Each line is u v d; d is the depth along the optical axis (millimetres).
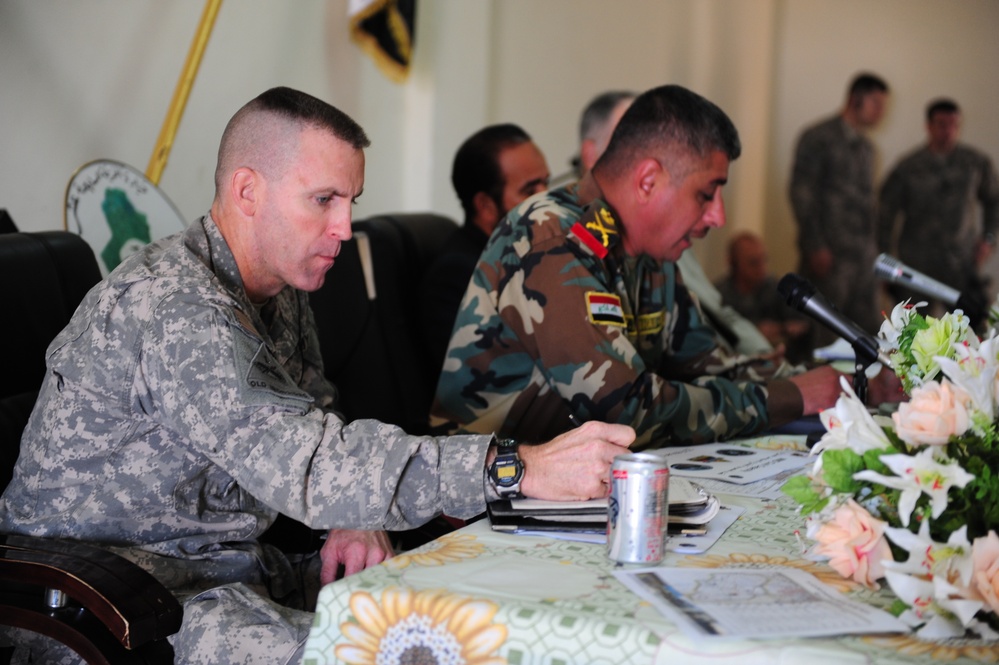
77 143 2705
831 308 1658
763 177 7109
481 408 1914
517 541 1097
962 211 6680
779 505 1283
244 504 1478
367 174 3838
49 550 1230
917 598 848
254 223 1463
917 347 1188
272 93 1474
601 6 5246
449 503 1217
